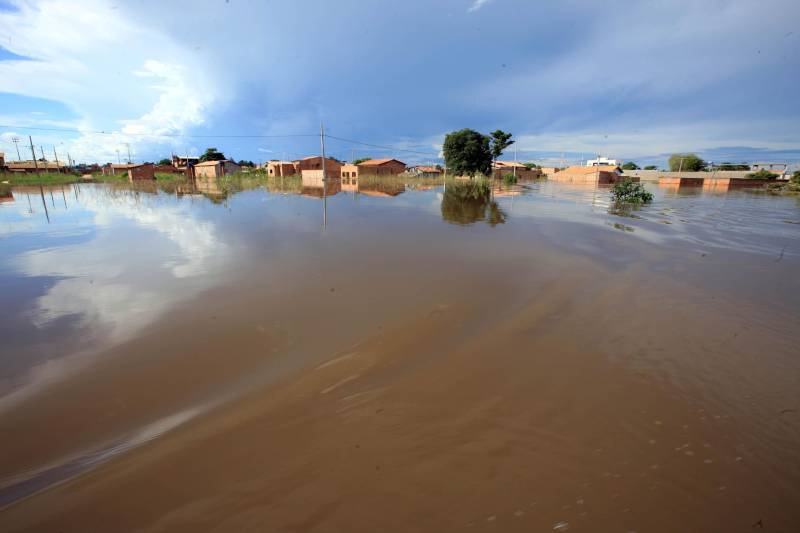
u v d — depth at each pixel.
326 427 3.06
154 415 3.30
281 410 3.30
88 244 9.64
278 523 2.22
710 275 7.18
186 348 4.44
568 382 3.65
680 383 3.62
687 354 4.18
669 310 5.45
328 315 5.30
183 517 2.29
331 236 10.61
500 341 4.49
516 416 3.14
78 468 2.72
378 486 2.46
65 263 7.89
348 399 3.43
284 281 6.68
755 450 2.75
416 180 41.72
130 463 2.74
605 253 8.84
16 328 4.96
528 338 4.56
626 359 4.07
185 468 2.68
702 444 2.81
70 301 5.86
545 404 3.31
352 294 6.08
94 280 6.81
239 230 11.50
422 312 5.38
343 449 2.81
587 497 2.36
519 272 7.21
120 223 12.84
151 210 16.30
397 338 4.61
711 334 4.68
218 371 3.97
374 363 4.06
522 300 5.80
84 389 3.69
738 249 9.52
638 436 2.90
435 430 2.99
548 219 14.39
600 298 5.89
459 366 3.96
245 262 7.89
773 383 3.63
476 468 2.60
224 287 6.39
